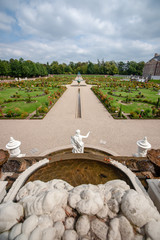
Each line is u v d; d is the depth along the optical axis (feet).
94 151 34.86
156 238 7.47
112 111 69.05
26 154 33.99
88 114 65.72
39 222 8.59
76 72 455.63
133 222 8.34
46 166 18.57
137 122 56.29
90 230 8.70
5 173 19.07
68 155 20.36
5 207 9.00
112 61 441.27
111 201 9.77
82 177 17.07
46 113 66.69
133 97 106.83
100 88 154.92
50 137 42.29
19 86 149.69
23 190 12.00
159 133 46.34
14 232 8.04
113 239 7.97
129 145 38.45
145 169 19.19
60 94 110.83
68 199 10.13
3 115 61.21
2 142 39.68
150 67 293.84
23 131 46.68
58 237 8.46
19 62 253.85
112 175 17.28
